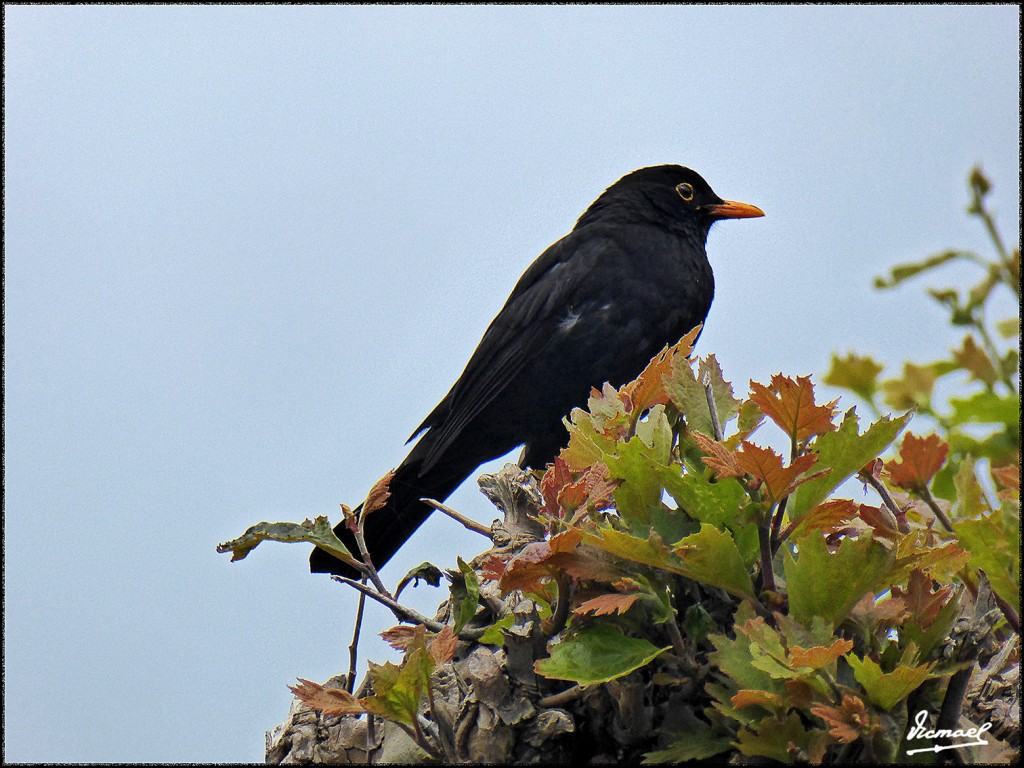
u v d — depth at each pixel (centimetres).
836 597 373
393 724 445
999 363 448
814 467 394
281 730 475
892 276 441
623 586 393
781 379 380
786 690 369
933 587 421
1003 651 410
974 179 429
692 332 459
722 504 407
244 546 433
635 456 409
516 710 404
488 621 444
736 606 416
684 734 397
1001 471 384
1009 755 370
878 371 491
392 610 430
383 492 448
